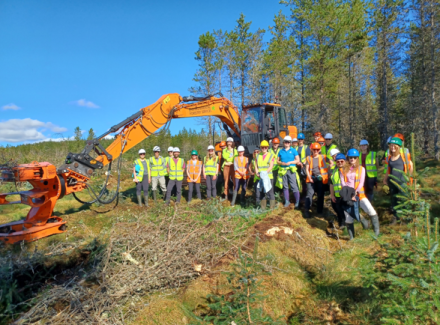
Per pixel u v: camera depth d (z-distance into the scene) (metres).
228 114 9.82
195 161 8.86
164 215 6.67
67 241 5.26
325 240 5.78
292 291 4.20
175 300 3.88
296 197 7.72
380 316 3.41
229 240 5.35
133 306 3.71
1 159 11.69
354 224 6.48
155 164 8.98
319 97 21.53
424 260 2.88
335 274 4.47
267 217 6.66
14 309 3.39
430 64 15.81
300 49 22.84
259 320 2.93
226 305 3.09
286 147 7.68
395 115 21.81
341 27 20.02
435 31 14.26
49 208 5.32
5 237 4.78
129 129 7.16
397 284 2.82
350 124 22.41
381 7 18.38
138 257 4.69
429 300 2.68
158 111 7.72
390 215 6.43
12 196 8.98
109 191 10.31
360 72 24.72
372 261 3.48
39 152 15.82
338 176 5.82
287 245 5.31
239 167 8.19
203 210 7.09
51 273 4.37
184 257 4.72
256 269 3.19
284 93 24.38
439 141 14.89
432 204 5.63
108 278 4.07
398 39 18.42
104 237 5.32
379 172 9.88
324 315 3.72
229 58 24.86
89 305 3.47
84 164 6.02
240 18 24.98
